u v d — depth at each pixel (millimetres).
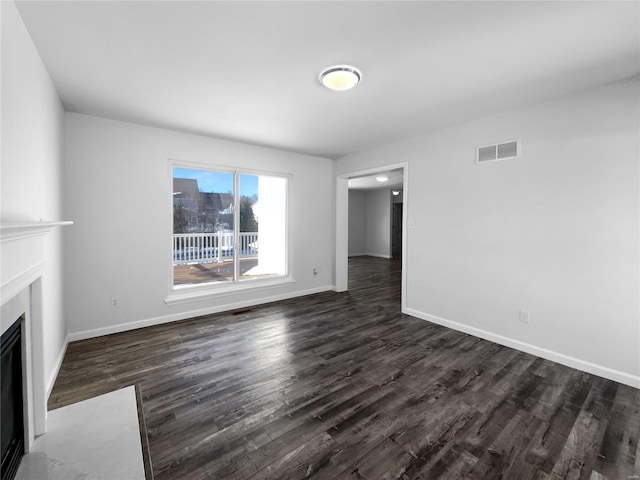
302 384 2295
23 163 1679
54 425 1776
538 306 2789
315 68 2178
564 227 2611
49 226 1565
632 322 2293
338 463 1542
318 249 5230
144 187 3451
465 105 2822
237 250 4352
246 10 1577
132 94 2607
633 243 2277
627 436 1740
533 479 1449
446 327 3549
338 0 1495
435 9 1565
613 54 1974
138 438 1676
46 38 1822
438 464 1538
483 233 3178
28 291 1653
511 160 2934
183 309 3787
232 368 2535
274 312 4102
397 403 2059
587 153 2471
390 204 10164
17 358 1544
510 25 1696
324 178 5238
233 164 4129
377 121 3260
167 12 1595
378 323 3676
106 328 3250
